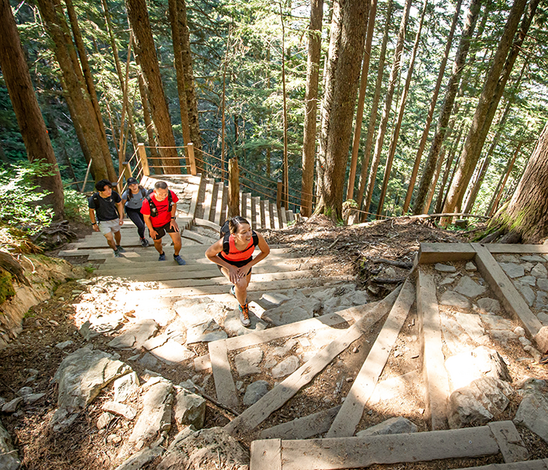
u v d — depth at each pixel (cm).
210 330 378
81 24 1167
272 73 1455
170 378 314
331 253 611
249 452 226
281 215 1163
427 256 375
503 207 485
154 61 1098
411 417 241
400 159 2523
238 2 1178
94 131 1038
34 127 702
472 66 1301
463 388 233
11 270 357
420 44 1593
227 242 335
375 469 191
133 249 643
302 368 309
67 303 392
